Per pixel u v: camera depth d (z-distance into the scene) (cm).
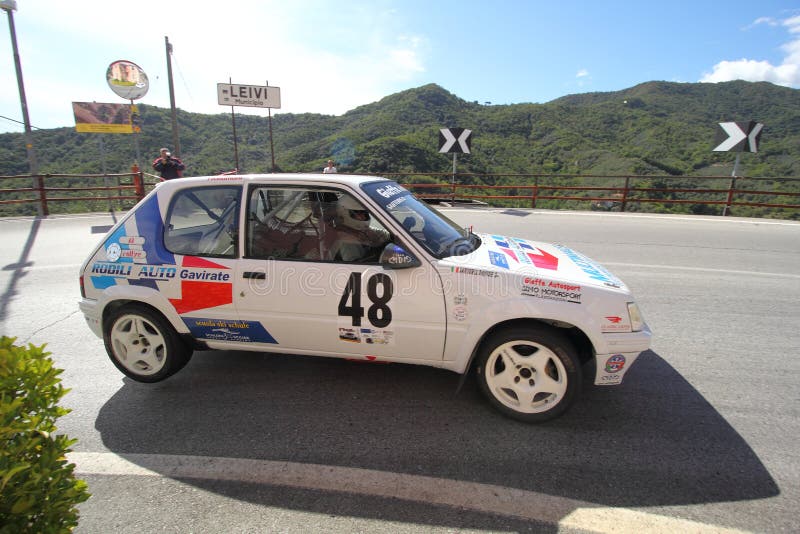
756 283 605
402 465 249
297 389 337
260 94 1427
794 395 325
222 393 332
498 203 1684
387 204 321
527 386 288
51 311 517
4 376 148
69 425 293
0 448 137
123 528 206
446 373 360
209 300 319
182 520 210
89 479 241
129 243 335
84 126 1468
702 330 446
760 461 253
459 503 220
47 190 1277
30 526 138
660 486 233
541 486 232
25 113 1247
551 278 285
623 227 1055
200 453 262
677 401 317
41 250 849
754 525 207
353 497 224
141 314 333
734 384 340
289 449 264
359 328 302
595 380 282
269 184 321
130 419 300
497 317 280
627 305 278
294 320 310
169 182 338
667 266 696
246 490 230
